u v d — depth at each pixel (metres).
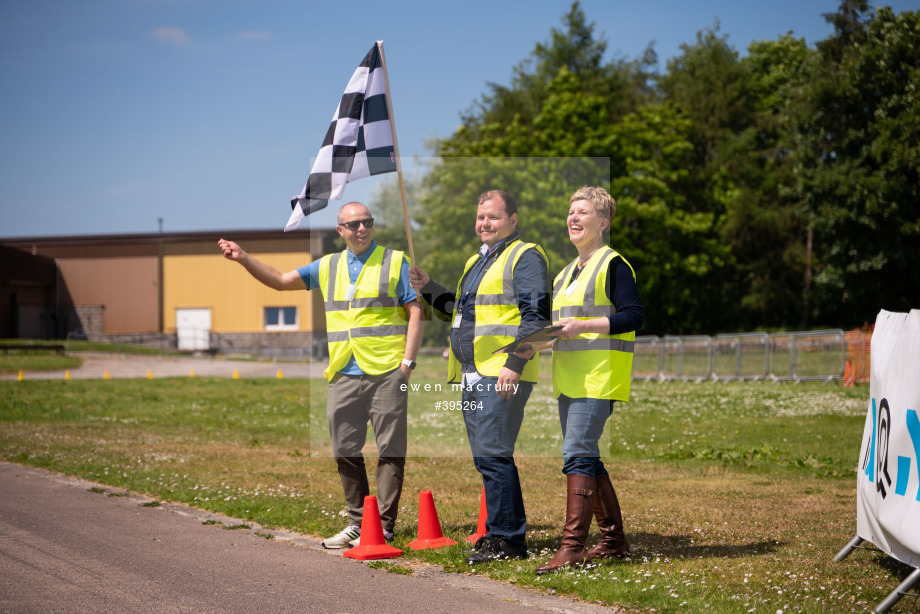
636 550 10.30
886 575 9.20
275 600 8.45
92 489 14.76
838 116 76.00
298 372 62.41
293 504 13.25
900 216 72.94
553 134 77.75
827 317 92.94
